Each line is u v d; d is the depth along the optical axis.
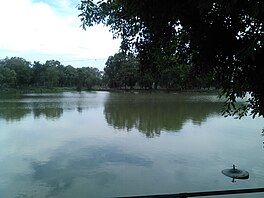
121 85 100.81
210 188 11.39
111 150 17.06
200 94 79.69
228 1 3.09
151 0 3.71
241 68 4.09
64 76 117.50
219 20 3.83
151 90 93.94
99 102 54.00
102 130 23.80
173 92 89.44
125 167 13.91
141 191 11.16
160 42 4.95
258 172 13.20
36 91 102.94
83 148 17.59
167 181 12.18
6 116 33.34
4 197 10.55
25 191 11.19
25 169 13.71
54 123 27.95
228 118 30.88
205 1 3.08
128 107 43.59
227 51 4.04
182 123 27.61
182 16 3.79
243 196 9.88
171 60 5.32
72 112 37.38
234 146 18.12
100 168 13.82
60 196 10.67
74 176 12.71
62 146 18.17
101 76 133.38
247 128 24.83
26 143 19.06
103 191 11.20
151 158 15.39
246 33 3.71
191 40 4.16
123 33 5.27
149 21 3.98
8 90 98.56
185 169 13.66
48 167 14.02
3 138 20.70
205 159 15.20
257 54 3.71
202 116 32.72
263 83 3.93
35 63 113.62
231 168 13.71
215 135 21.62
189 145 18.31
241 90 4.36
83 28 5.43
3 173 13.16
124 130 23.80
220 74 4.42
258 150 17.08
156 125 26.45
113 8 5.09
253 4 2.99
